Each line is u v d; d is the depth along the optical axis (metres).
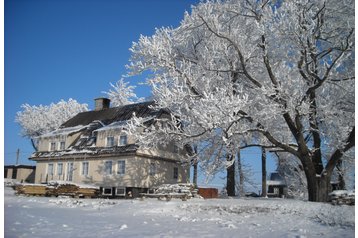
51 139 34.47
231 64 22.62
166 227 9.66
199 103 19.14
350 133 19.86
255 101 20.44
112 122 32.81
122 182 28.22
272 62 22.38
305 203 17.06
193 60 24.47
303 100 19.61
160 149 29.92
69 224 9.72
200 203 17.28
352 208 14.45
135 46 22.89
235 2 23.22
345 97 21.30
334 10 20.17
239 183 31.25
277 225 10.55
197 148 24.44
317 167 21.56
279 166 31.59
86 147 31.53
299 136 20.39
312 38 19.20
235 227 9.79
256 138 24.48
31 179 43.03
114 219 11.46
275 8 19.72
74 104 52.09
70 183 26.08
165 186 22.34
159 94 20.58
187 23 23.11
